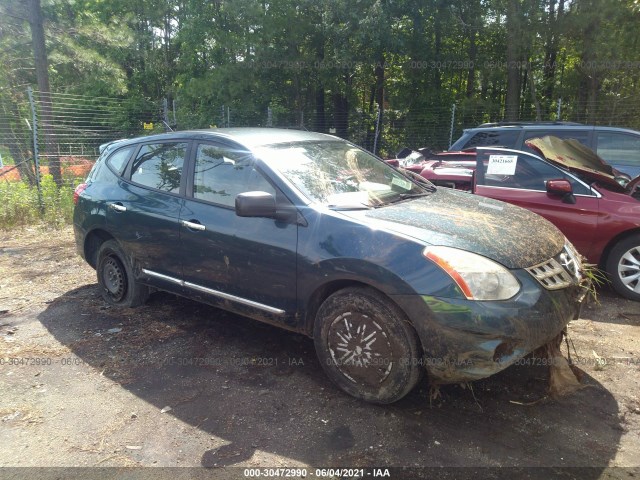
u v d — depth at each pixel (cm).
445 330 279
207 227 380
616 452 275
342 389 329
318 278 323
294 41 1766
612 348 394
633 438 286
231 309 387
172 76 2445
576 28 1438
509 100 1728
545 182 535
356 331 314
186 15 2122
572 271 329
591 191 510
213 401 328
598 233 497
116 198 459
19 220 909
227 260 371
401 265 291
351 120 1809
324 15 1741
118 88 1742
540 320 286
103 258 495
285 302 347
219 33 1858
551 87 1948
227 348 402
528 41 1513
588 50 1459
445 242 296
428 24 1831
